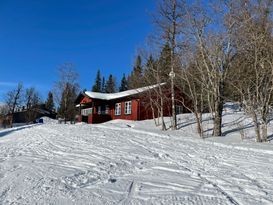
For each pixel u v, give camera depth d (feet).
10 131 73.05
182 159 29.68
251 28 52.31
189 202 16.53
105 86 310.45
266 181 21.62
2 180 20.59
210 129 69.92
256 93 54.39
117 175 22.38
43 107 263.29
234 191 18.85
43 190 18.24
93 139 43.47
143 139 44.96
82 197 17.15
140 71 89.86
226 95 65.10
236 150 37.27
